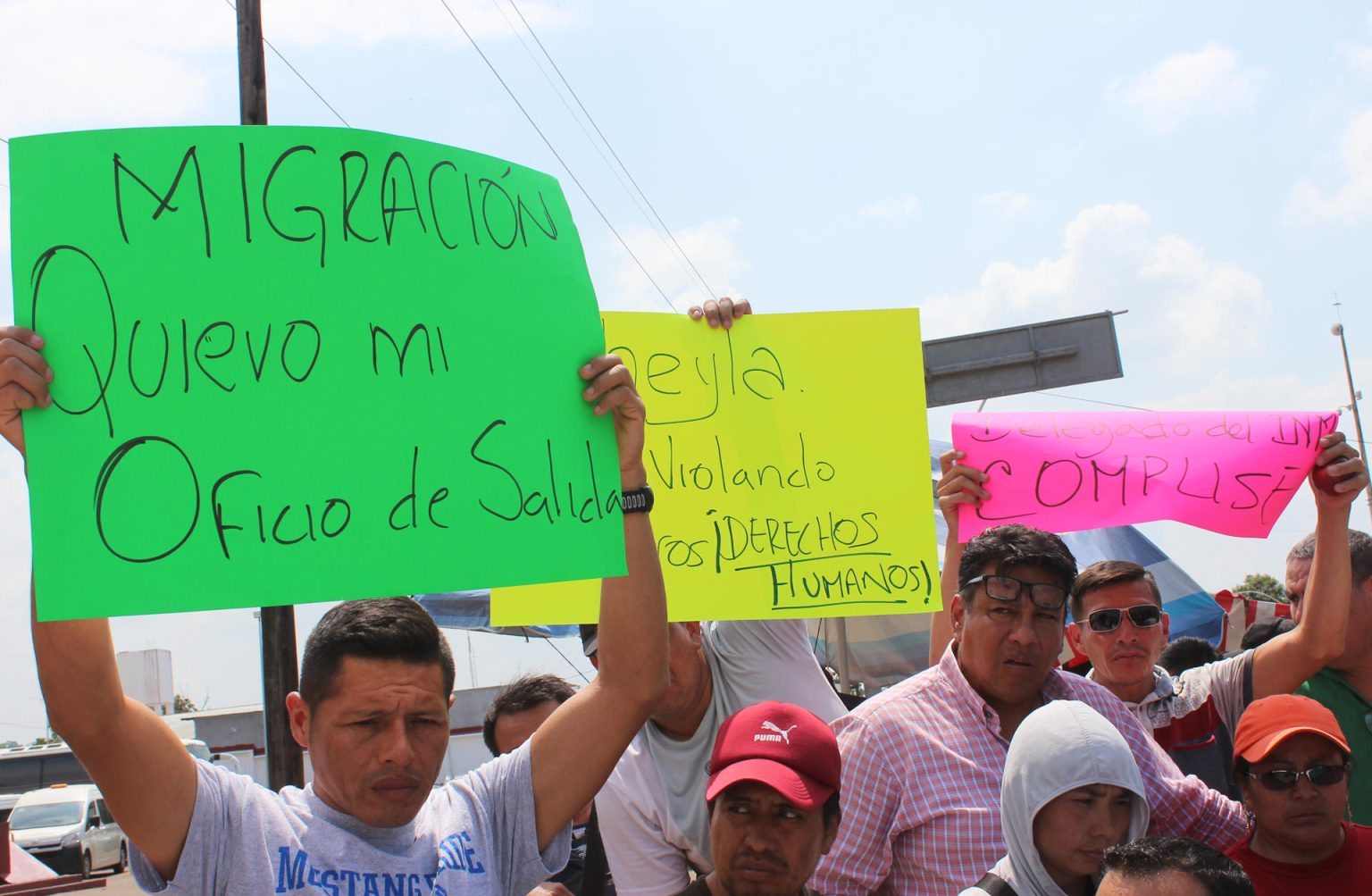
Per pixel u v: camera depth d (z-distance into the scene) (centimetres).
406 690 226
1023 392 798
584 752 253
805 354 378
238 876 223
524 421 252
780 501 365
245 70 870
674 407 368
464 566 239
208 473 226
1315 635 369
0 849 2172
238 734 2462
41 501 214
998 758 318
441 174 259
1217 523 381
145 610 216
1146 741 341
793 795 262
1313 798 299
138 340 228
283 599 225
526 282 261
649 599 258
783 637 358
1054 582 320
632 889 339
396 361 244
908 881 313
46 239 227
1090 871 265
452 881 233
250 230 240
